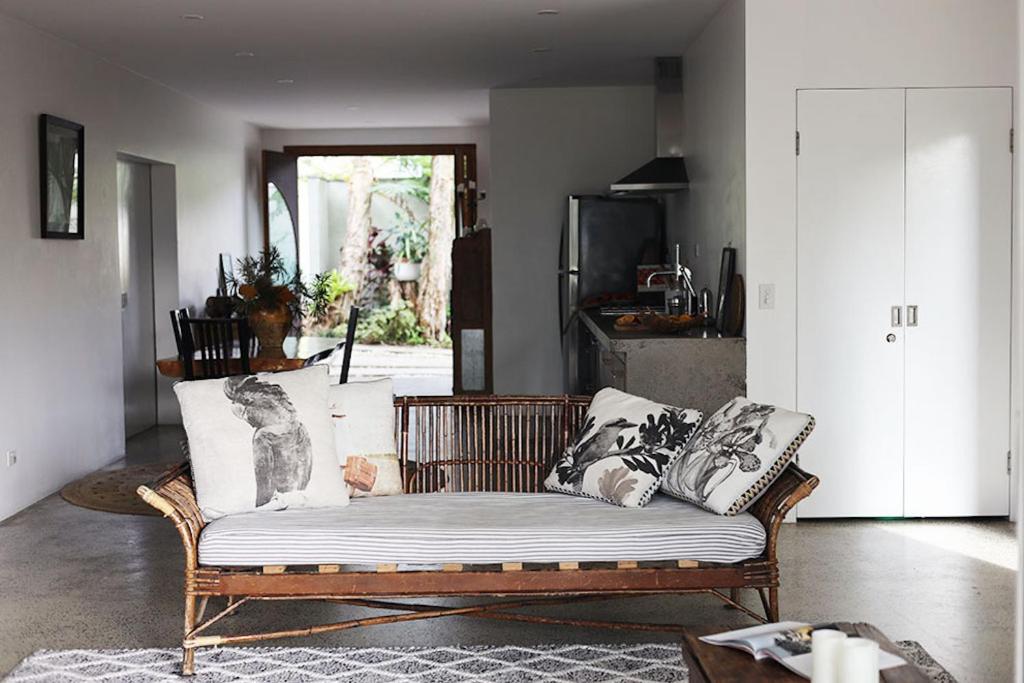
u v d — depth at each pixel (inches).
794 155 223.9
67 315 271.0
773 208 224.4
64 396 268.7
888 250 225.0
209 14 241.3
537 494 167.2
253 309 277.0
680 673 144.3
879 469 228.1
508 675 144.3
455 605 174.2
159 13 239.6
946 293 225.3
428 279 628.4
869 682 88.6
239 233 438.3
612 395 173.8
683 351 225.9
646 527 145.0
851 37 222.8
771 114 223.6
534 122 366.9
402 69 322.0
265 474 153.0
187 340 257.9
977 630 162.1
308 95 374.3
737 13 229.9
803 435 150.8
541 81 350.0
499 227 370.3
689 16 253.0
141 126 327.3
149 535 221.8
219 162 411.8
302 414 158.7
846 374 226.5
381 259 633.0
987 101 223.6
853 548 207.5
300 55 295.7
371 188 632.4
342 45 281.4
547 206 369.4
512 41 279.3
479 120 447.2
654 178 300.0
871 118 223.8
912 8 222.7
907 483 228.2
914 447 227.6
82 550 210.8
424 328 631.2
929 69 223.1
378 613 171.6
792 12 222.2
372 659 150.7
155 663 149.8
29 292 249.1
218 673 145.7
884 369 226.2
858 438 227.5
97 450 291.6
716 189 255.9
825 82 223.1
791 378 226.4
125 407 341.7
